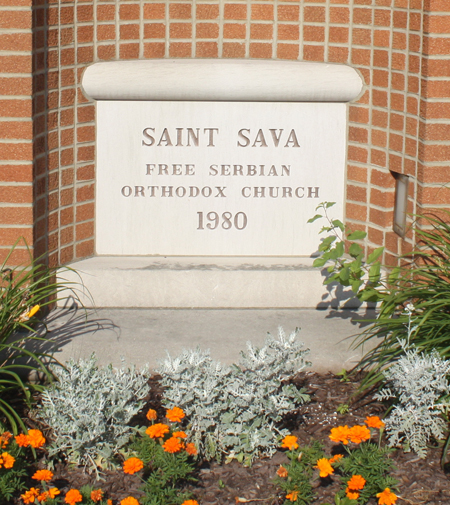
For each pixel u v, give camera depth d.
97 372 3.62
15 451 3.43
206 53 5.29
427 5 4.54
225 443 3.53
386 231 5.15
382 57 4.98
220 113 5.26
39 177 4.81
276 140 5.30
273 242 5.42
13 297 4.38
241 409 3.57
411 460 3.56
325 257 4.68
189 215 5.38
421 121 4.70
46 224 4.96
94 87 5.10
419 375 3.56
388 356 4.14
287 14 5.22
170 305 5.17
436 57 4.55
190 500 3.11
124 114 5.24
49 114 4.88
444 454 3.51
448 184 4.71
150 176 5.32
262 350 3.57
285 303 5.19
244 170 5.33
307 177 5.35
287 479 3.35
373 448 3.51
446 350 3.74
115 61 5.21
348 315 5.06
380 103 5.05
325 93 5.16
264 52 5.28
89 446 3.45
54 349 4.48
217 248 5.42
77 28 5.01
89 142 5.22
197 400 3.55
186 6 5.22
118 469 3.49
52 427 3.58
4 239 4.70
